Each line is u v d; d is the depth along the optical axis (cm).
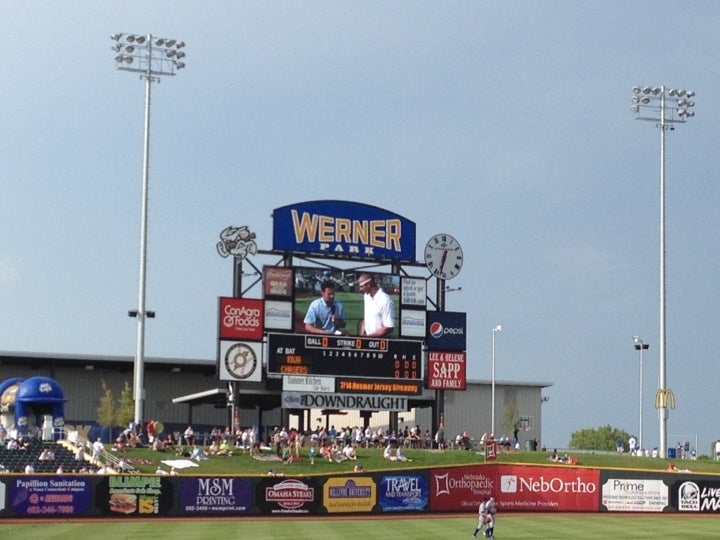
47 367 9600
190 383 10031
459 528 5059
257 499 5634
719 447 8694
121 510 5412
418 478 6009
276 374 7119
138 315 7006
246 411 10119
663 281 8006
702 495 6203
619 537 4691
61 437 6750
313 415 10250
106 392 9300
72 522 5184
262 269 7194
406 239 7712
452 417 10156
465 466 6147
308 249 7412
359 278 7431
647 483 6184
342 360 7300
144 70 7244
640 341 10269
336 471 6512
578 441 16575
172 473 5862
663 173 8162
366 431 7600
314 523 5275
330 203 7519
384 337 7438
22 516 5278
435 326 7631
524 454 7400
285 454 6600
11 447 6281
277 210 7362
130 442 6681
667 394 7906
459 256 7875
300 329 7219
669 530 5044
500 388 10431
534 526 5225
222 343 7056
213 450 6681
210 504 5553
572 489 6222
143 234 7069
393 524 5259
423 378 7612
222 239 7312
